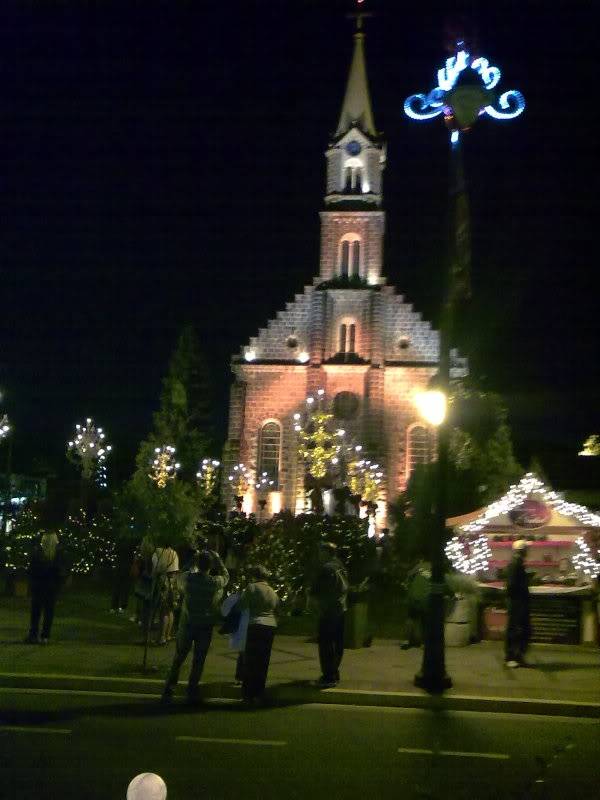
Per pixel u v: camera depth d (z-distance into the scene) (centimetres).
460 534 2241
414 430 5416
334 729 1168
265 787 875
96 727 1125
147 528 2366
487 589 2019
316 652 1805
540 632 1983
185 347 6250
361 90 5966
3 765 925
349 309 5556
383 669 1603
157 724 1159
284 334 5612
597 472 4050
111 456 8000
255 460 5469
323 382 5478
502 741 1129
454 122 1595
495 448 3619
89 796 818
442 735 1153
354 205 5691
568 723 1269
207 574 1335
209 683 1409
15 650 1677
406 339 5538
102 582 3080
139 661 1591
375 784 899
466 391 3806
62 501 3741
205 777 903
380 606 2583
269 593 1338
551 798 875
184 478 5956
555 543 2203
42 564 1769
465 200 1591
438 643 1449
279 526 2373
